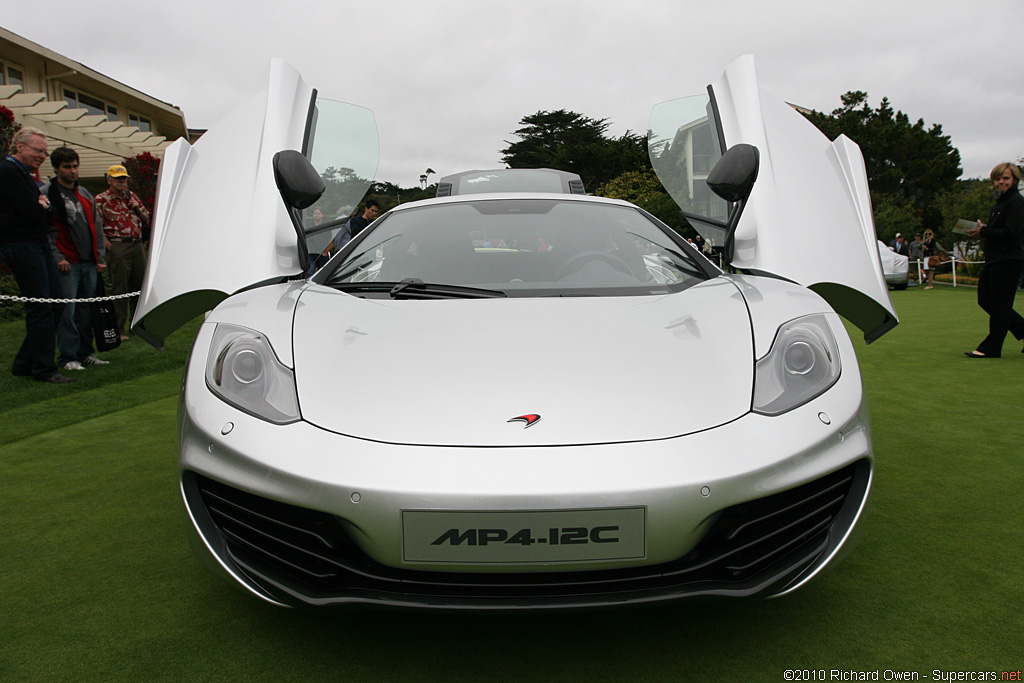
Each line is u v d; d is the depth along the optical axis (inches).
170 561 80.6
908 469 108.3
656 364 62.1
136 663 60.4
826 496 59.1
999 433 126.7
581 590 53.6
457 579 53.6
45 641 64.0
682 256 90.4
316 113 109.2
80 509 96.7
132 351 235.6
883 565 76.5
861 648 61.1
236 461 56.4
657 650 61.4
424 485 51.8
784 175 95.7
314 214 103.7
